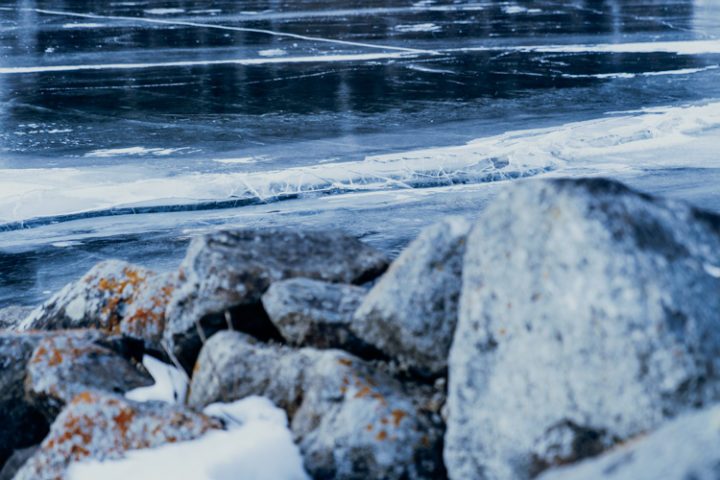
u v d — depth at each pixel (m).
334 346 7.27
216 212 22.16
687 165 24.88
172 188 23.64
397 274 6.98
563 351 5.48
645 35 52.47
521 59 44.91
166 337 8.14
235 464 6.29
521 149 26.58
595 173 24.41
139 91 39.00
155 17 65.50
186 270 8.06
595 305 5.41
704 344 5.18
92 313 9.16
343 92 37.72
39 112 35.34
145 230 20.83
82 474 6.39
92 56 48.97
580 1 71.38
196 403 7.43
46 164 27.25
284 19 63.31
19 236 20.66
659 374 5.18
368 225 20.55
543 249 5.72
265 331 7.89
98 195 23.41
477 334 5.88
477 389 5.82
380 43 51.59
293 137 30.12
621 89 36.97
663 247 5.56
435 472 6.16
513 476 5.58
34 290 17.22
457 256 6.91
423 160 25.53
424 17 63.38
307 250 8.38
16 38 55.72
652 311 5.27
